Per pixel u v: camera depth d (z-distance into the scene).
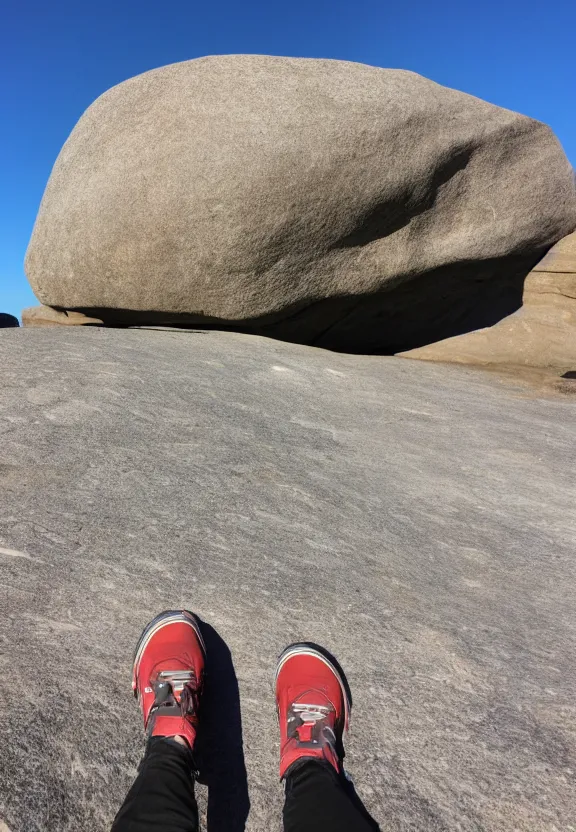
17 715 0.74
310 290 3.30
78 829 0.63
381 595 1.12
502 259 3.69
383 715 0.83
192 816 0.62
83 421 1.70
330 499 1.50
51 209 3.47
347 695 0.84
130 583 1.04
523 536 1.47
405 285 3.56
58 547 1.11
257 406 2.12
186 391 2.11
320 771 0.68
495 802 0.72
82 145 3.36
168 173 3.04
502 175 3.48
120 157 3.15
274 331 3.54
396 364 3.23
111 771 0.70
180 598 1.02
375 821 0.66
